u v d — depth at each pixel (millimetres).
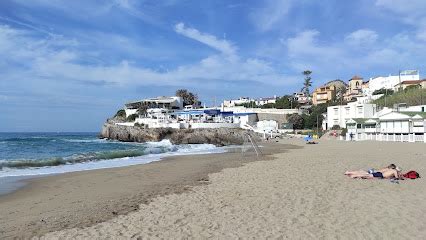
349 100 115562
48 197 13719
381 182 14281
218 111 91938
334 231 8023
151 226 8922
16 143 66125
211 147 54344
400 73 116938
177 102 122500
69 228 9016
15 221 9938
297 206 10508
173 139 73000
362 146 40812
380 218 8898
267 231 8172
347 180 14953
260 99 156500
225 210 10344
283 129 96250
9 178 18859
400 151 31312
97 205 11805
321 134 80000
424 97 73312
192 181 16672
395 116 52656
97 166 25297
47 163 26031
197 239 7801
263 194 12508
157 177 18750
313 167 19938
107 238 8055
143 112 108250
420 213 9234
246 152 37469
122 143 70375
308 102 142125
